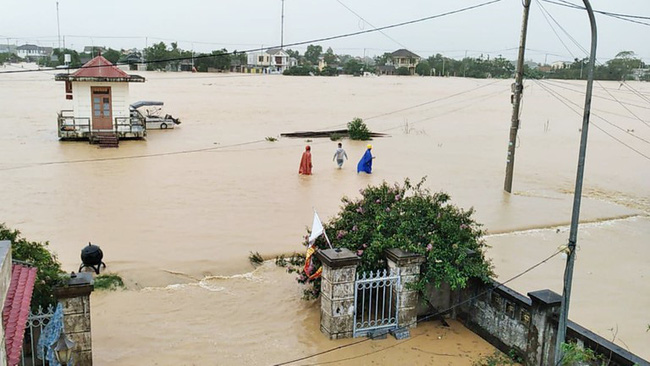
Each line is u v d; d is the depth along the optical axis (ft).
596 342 28.63
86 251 45.75
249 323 38.55
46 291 32.42
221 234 59.06
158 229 60.13
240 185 81.56
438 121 175.73
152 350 34.53
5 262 21.07
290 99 238.48
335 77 477.77
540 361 32.14
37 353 31.50
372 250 38.17
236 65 506.07
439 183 88.22
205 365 32.94
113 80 115.24
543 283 49.19
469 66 496.23
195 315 39.70
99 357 33.47
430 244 37.27
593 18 27.27
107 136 113.09
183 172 89.40
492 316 35.99
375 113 193.57
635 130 167.43
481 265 37.37
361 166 93.20
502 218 69.62
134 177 84.79
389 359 33.86
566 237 62.95
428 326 38.29
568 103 250.16
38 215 63.93
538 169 103.96
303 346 35.24
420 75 522.47
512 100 82.38
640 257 57.11
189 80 366.63
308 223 64.23
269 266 50.37
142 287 45.19
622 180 96.73
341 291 35.63
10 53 604.90
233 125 150.41
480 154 118.21
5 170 86.84
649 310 44.55
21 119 149.59
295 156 107.34
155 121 139.23
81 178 83.05
